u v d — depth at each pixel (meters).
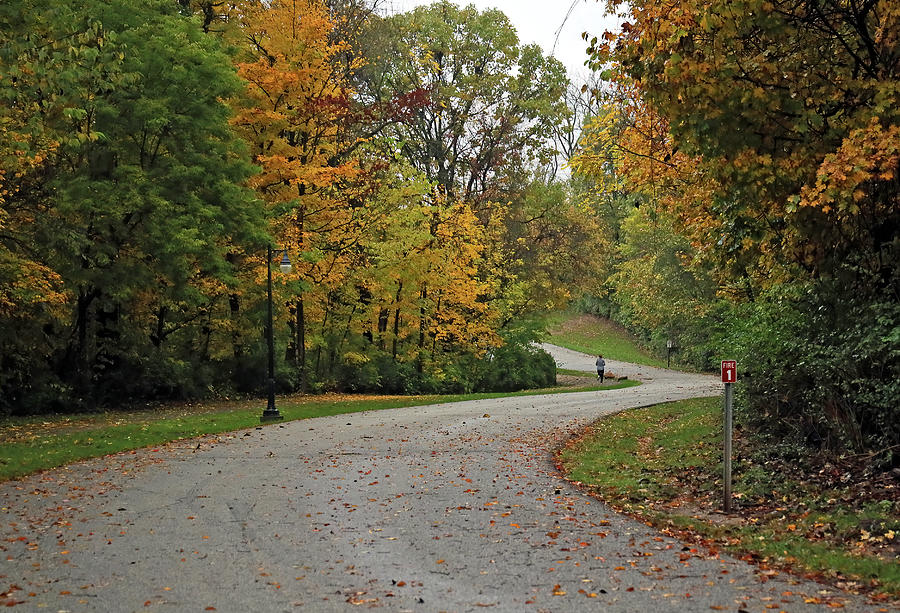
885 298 11.95
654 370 57.56
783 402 14.55
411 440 18.61
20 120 18.83
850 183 10.04
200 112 25.22
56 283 24.27
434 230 37.88
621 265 55.06
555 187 46.41
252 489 12.29
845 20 11.61
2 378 24.66
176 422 21.72
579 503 11.02
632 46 11.65
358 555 8.26
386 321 41.53
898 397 10.72
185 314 32.19
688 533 9.08
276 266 29.12
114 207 23.27
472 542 8.77
